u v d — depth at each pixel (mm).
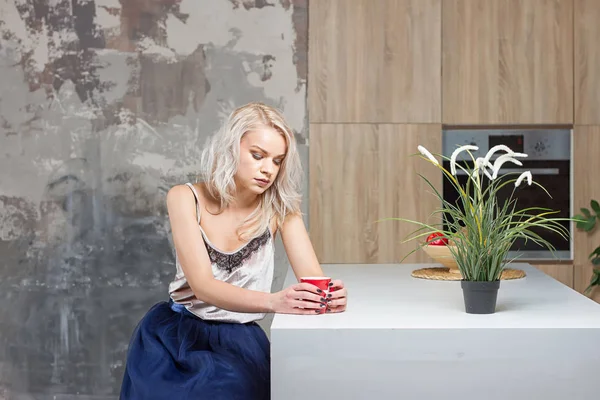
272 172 2045
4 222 3896
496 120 3814
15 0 3846
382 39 3805
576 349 1591
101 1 3842
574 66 3793
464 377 1605
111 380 3914
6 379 3920
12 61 3859
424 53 3799
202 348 2031
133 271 3893
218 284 1963
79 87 3857
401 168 3826
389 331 1606
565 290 2172
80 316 3898
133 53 3846
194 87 3846
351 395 1614
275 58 3840
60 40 3854
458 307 1881
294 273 2387
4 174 3881
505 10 3791
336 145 3834
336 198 3840
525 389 1602
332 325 1643
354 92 3818
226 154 2057
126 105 3857
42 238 3893
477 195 1897
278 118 2070
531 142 3826
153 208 3875
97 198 3873
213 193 2148
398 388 1613
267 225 2158
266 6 3836
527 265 2838
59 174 3873
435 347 1604
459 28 3801
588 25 3787
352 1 3805
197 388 1867
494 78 3809
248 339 2068
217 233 2129
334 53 3816
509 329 1597
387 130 3818
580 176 3826
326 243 3850
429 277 2451
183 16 3840
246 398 1892
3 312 3910
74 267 3893
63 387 3918
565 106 3805
